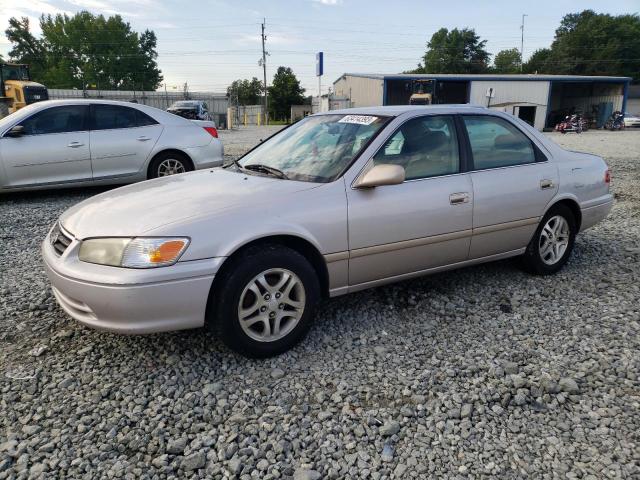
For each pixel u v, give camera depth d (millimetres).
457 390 2814
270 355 3111
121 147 7703
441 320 3676
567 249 4574
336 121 4000
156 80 86750
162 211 2990
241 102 79750
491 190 3904
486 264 4840
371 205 3354
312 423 2533
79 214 3213
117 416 2561
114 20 82000
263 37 58188
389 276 3594
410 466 2258
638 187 9211
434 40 88438
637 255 5129
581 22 82938
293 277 3096
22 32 83125
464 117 3977
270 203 3092
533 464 2270
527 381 2867
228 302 2896
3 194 7996
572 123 33781
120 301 2711
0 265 4723
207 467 2244
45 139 7262
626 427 2502
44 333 3420
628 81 42875
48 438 2402
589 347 3271
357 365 3070
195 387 2820
